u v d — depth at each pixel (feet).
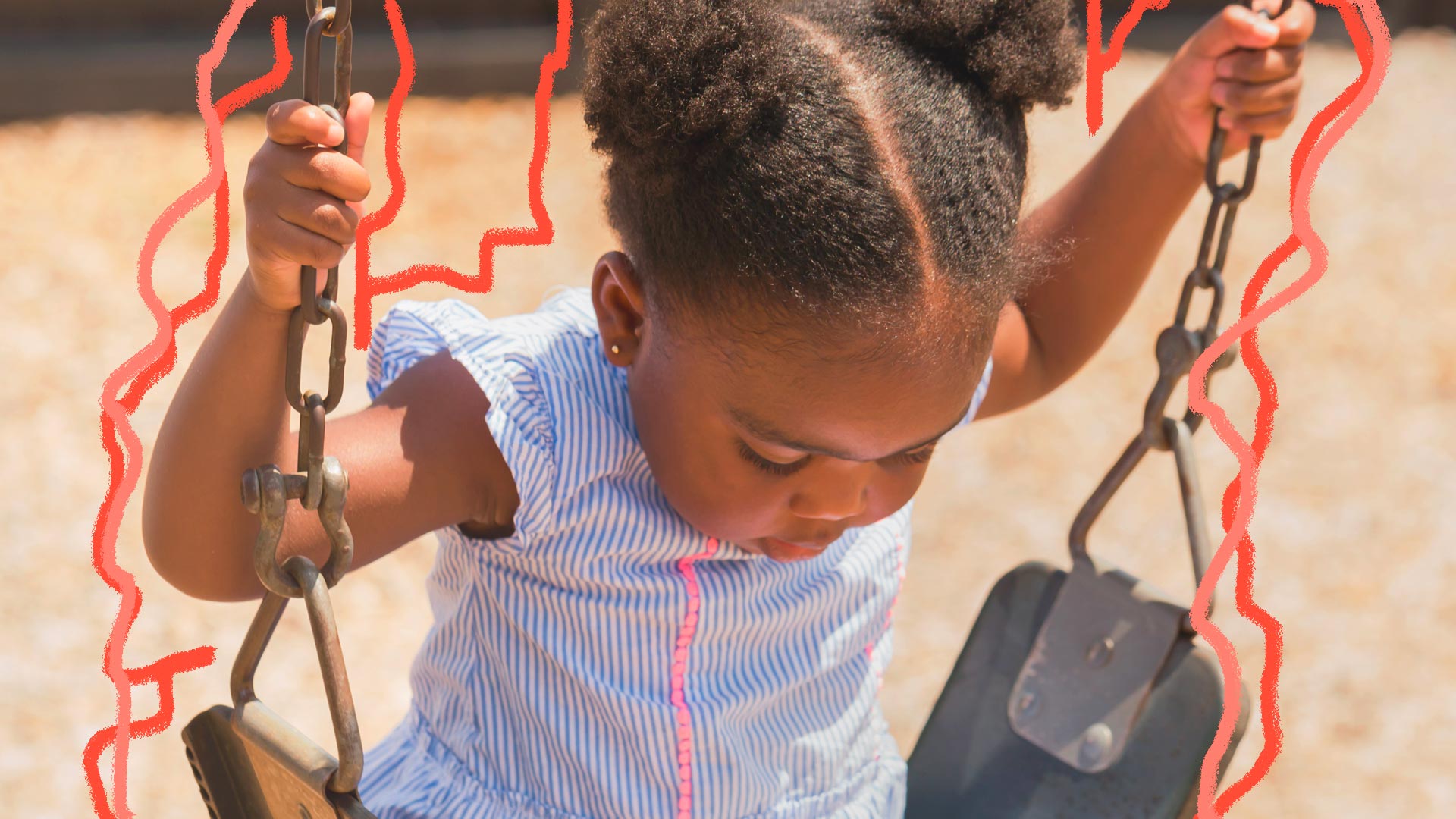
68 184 17.76
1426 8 28.37
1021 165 3.63
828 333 3.24
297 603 11.16
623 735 4.00
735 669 4.17
